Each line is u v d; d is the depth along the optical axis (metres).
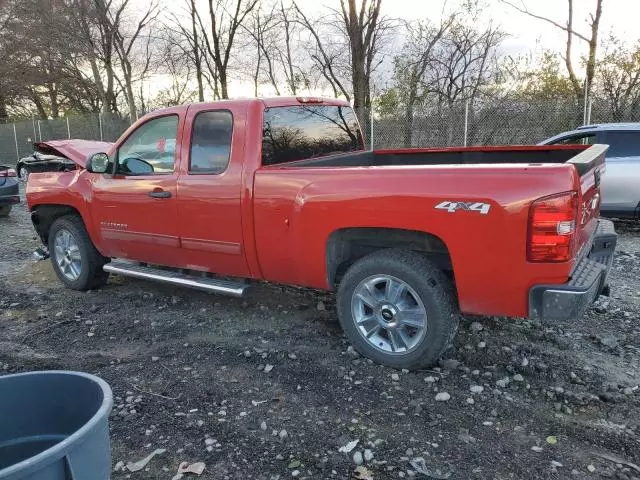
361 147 5.90
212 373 3.90
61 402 2.14
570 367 3.80
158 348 4.37
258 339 4.45
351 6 19.22
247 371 3.91
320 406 3.41
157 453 2.98
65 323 4.99
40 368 4.08
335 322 4.74
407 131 14.48
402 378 3.72
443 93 20.77
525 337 4.30
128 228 5.18
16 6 27.61
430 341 3.64
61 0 26.33
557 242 3.15
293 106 4.76
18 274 6.72
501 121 13.72
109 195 5.25
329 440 3.05
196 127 4.61
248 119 4.32
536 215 3.16
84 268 5.75
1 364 4.16
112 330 4.79
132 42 28.44
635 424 3.13
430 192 3.46
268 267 4.35
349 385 3.65
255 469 2.82
